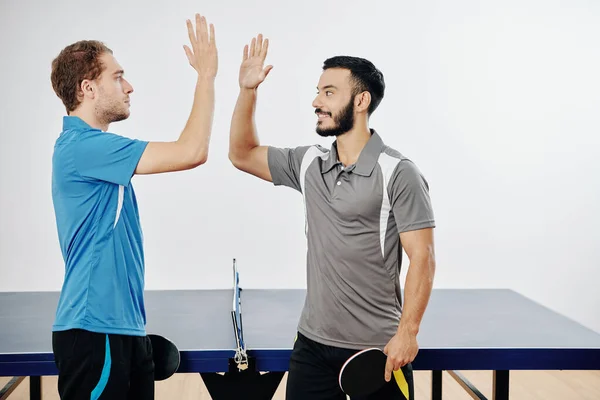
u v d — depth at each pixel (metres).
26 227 4.46
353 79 1.90
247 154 2.12
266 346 2.14
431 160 4.61
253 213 4.61
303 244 4.64
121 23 4.46
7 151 4.42
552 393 3.50
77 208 1.78
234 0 4.50
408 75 4.56
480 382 3.70
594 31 4.51
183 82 4.51
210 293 2.95
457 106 4.58
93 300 1.75
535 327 2.39
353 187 1.87
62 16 4.41
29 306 2.70
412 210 1.82
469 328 2.38
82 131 1.81
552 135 4.58
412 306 1.80
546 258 4.64
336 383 1.96
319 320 1.92
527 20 4.52
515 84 4.56
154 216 4.58
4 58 4.38
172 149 1.78
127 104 1.92
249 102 2.05
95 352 1.74
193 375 3.77
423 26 4.54
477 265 4.65
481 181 4.61
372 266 1.88
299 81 4.56
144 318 1.89
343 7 4.53
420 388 3.59
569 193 4.61
